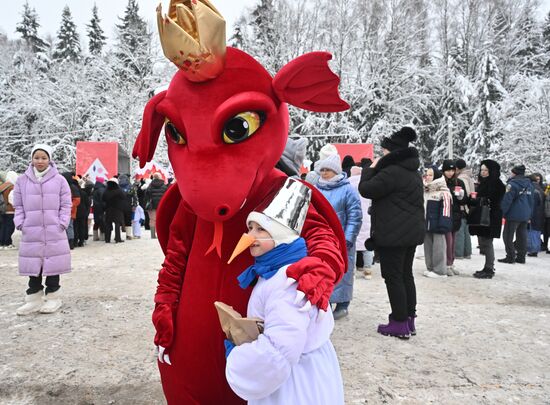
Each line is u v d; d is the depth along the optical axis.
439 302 5.34
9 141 27.70
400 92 26.11
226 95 1.67
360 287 6.07
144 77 26.97
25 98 26.66
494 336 4.17
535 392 3.07
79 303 5.29
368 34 26.67
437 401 2.92
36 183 4.74
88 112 26.97
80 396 3.00
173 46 1.58
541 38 30.12
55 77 27.89
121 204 10.74
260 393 1.40
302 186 1.67
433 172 6.80
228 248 1.85
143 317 4.76
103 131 25.47
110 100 25.73
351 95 25.80
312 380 1.49
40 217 4.73
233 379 1.42
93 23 45.16
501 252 9.59
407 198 3.82
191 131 1.68
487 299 5.49
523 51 29.34
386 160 3.87
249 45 26.92
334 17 26.47
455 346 3.90
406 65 26.64
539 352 3.79
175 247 2.04
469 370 3.41
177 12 1.59
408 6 26.72
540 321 4.62
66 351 3.79
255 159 1.69
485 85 25.38
